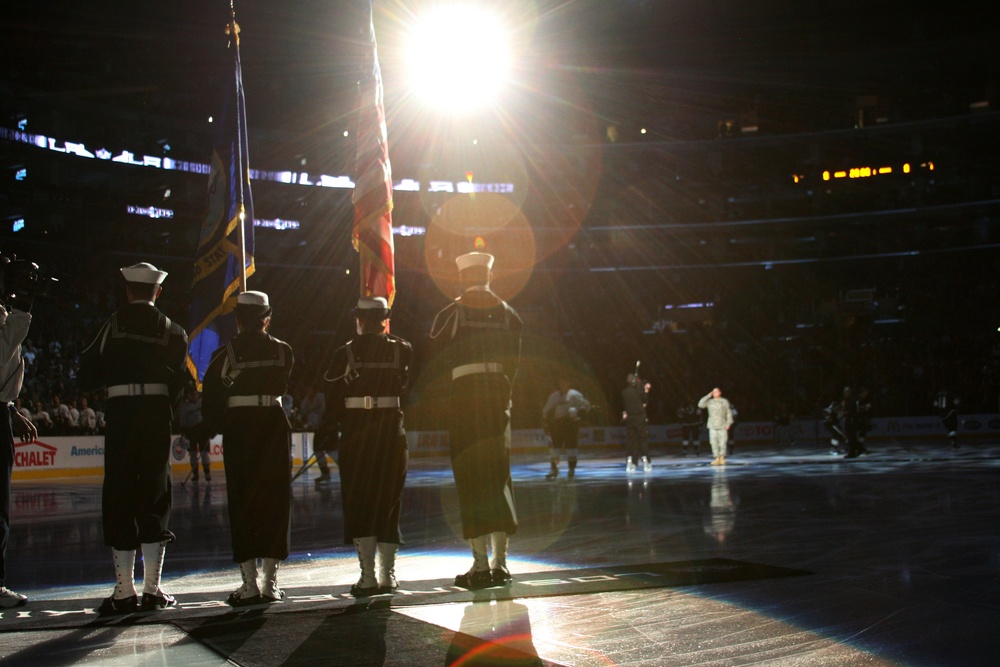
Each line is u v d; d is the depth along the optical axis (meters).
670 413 41.50
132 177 42.31
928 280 46.69
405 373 6.27
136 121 41.59
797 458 24.97
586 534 8.77
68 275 38.34
